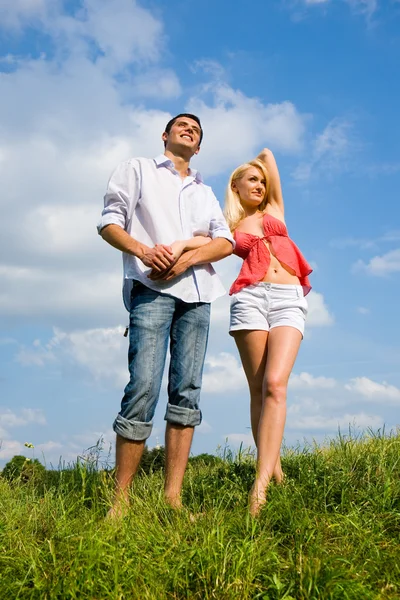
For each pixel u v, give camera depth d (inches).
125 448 156.4
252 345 181.5
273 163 200.1
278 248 187.3
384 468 173.6
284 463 198.4
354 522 139.6
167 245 164.1
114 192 167.9
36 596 109.3
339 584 108.3
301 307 182.1
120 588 108.1
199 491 172.7
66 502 154.6
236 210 200.2
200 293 166.7
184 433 163.6
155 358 159.5
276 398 168.6
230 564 116.6
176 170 175.0
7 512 153.9
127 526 131.4
